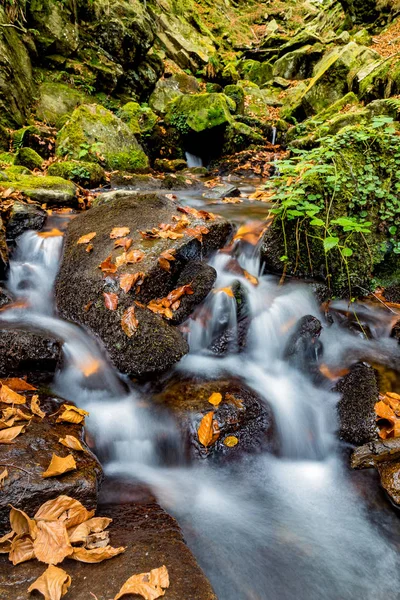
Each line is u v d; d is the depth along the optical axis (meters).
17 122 8.35
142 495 2.39
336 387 3.24
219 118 10.51
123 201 4.42
